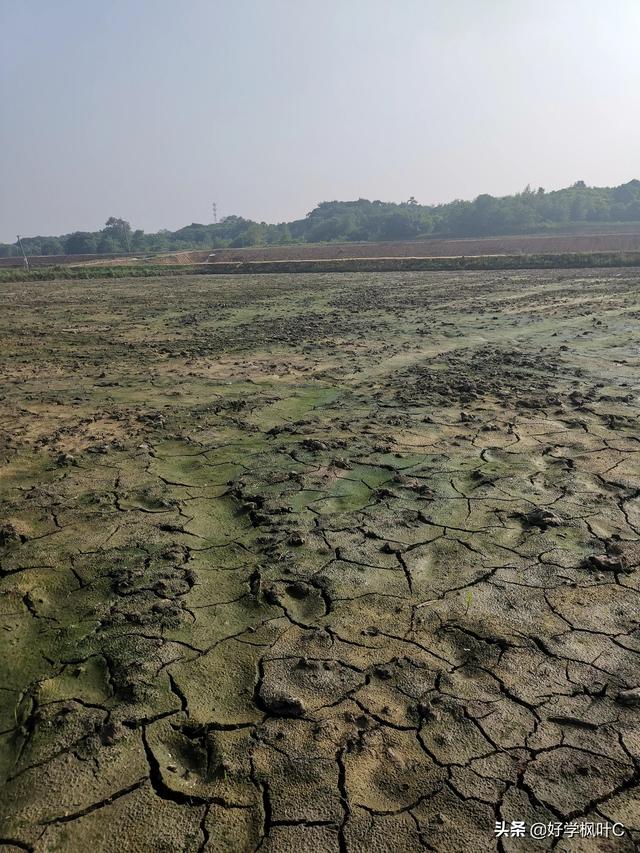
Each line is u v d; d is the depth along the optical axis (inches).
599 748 87.7
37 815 80.9
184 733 93.2
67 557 142.7
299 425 236.2
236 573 134.7
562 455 193.8
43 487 182.1
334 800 81.3
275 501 168.7
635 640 108.9
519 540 143.7
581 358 338.0
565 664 104.0
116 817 80.4
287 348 404.5
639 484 169.6
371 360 356.8
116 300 772.0
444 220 2518.5
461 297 652.7
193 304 695.7
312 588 127.6
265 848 75.5
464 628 114.0
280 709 96.3
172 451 211.9
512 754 87.4
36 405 280.2
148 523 158.6
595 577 127.6
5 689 103.4
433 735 90.8
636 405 243.0
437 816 78.7
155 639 114.0
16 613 123.0
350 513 160.2
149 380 325.4
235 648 111.1
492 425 223.8
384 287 805.2
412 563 136.0
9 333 508.1
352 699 98.2
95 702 99.8
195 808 81.2
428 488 172.6
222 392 295.3
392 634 113.2
